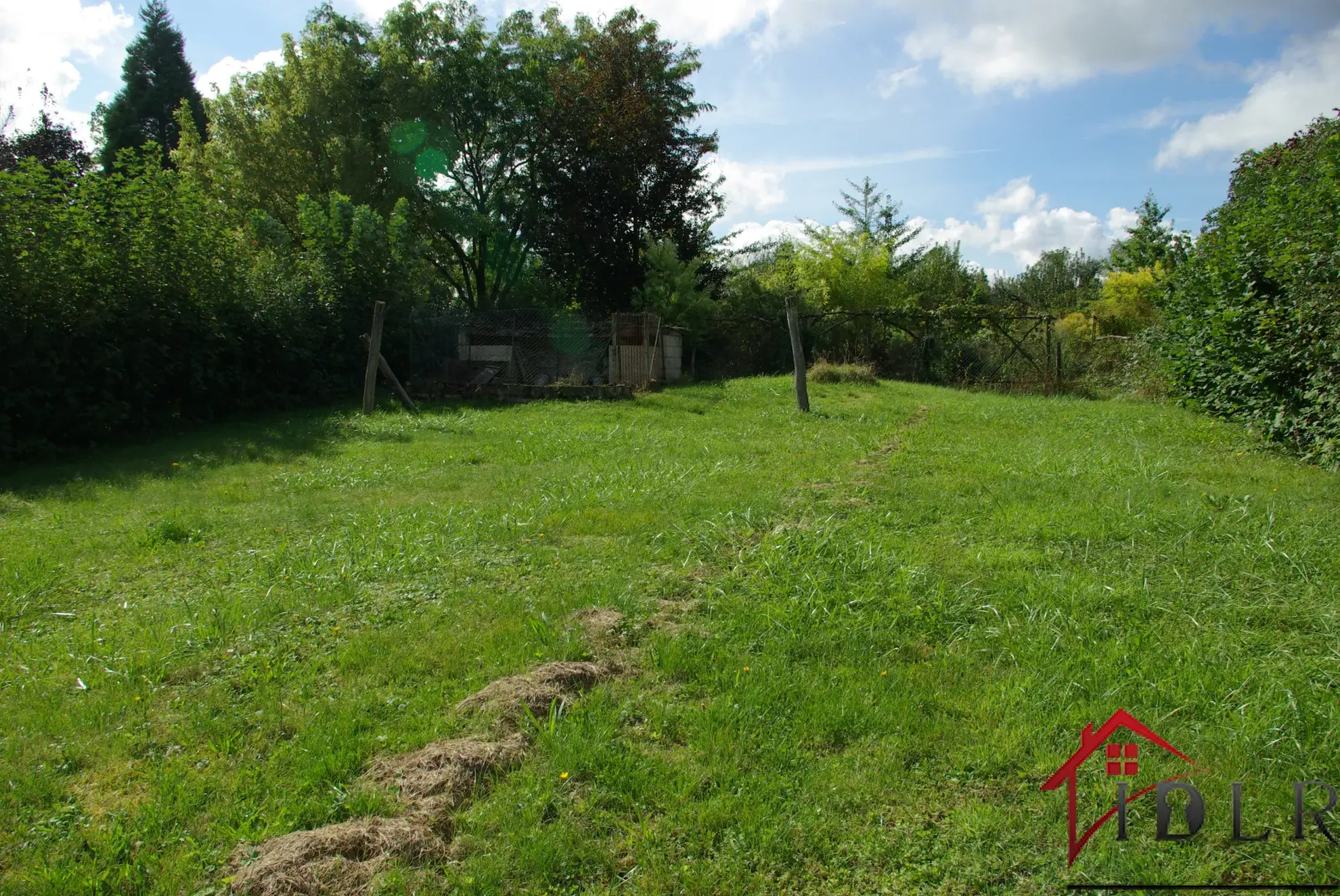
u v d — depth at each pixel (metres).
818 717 3.36
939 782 2.96
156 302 12.61
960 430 11.22
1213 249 13.02
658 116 26.50
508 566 5.46
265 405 14.77
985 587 4.75
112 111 33.19
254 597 4.93
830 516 6.25
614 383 17.95
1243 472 8.02
